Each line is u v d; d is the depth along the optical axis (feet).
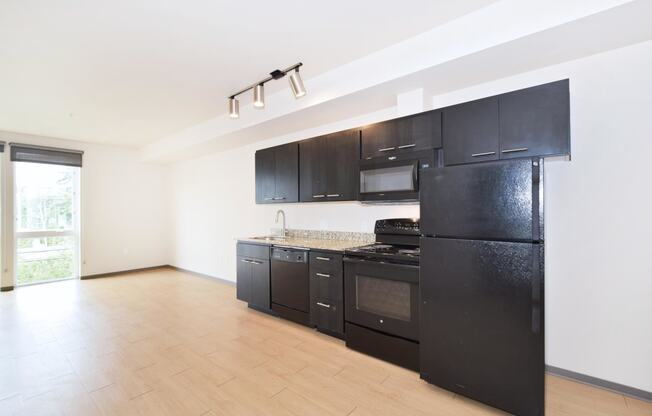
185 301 13.85
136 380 7.43
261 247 12.09
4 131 15.92
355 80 8.97
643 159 6.54
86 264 18.45
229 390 7.02
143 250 20.93
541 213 5.64
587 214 7.13
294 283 10.82
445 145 7.85
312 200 11.30
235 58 8.73
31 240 16.90
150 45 7.98
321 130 12.41
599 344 7.02
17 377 7.57
